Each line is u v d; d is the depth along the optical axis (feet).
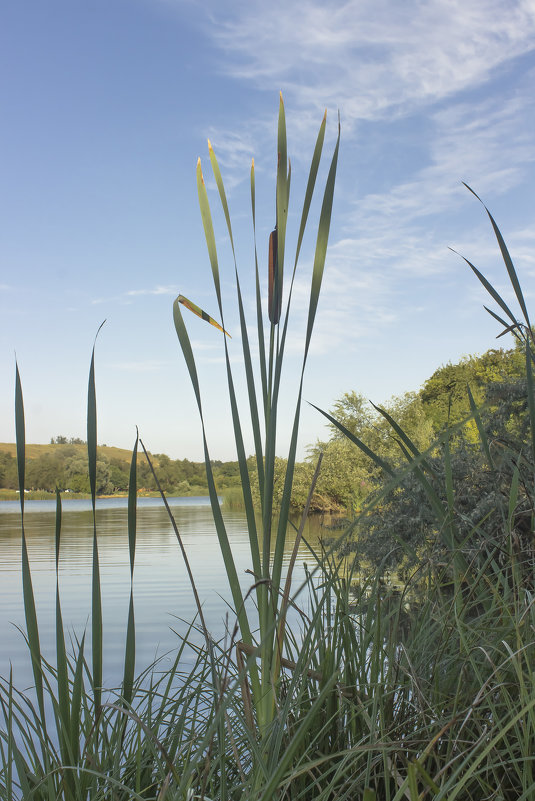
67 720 3.74
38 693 3.81
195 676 4.35
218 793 3.65
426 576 4.95
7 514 90.22
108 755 3.89
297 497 61.72
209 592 19.71
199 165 4.21
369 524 13.83
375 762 3.43
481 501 11.16
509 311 4.33
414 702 3.80
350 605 4.72
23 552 3.86
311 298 3.93
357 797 3.49
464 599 4.32
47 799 3.67
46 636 13.66
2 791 3.68
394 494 14.17
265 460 3.90
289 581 3.52
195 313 4.26
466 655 3.78
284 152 4.17
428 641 4.32
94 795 3.69
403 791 2.61
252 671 3.45
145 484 170.50
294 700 3.79
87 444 3.88
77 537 46.55
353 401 66.08
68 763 3.75
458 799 3.41
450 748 3.18
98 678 3.88
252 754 3.36
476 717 3.38
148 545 39.11
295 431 3.81
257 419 4.09
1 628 14.93
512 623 3.77
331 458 62.64
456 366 93.91
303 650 3.58
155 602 18.13
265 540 3.69
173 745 3.88
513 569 3.97
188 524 61.57
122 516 80.02
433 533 10.97
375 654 4.03
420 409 67.36
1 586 22.74
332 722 3.93
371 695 3.99
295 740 2.56
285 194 4.15
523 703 2.97
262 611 3.66
